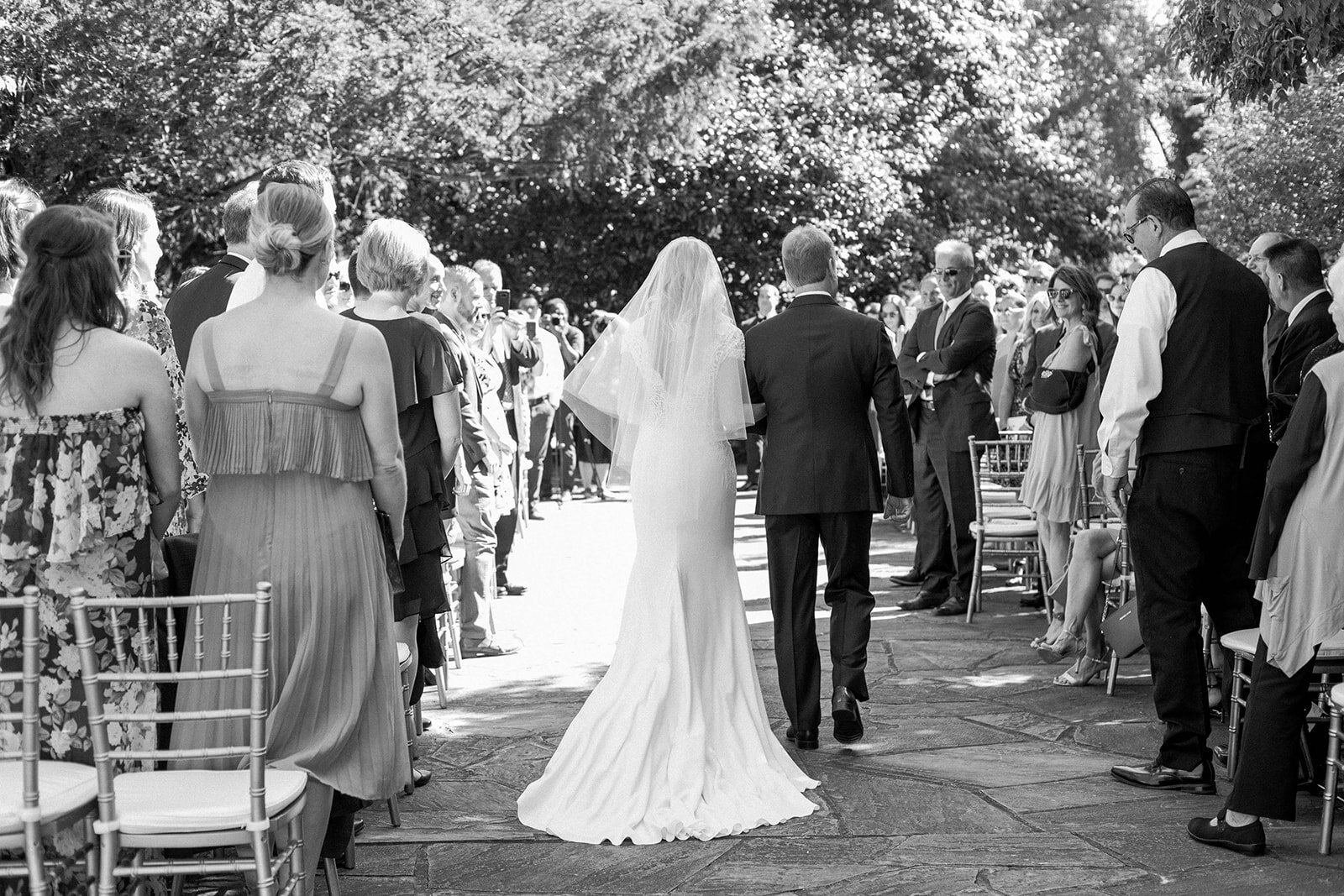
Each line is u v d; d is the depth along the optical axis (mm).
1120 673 6871
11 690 3389
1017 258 23453
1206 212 19828
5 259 3855
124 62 12242
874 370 5348
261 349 3520
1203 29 7742
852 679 5406
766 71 21625
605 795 4594
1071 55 29531
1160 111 31359
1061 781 5055
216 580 3537
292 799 3205
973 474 8219
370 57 13758
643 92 16875
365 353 3586
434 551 4891
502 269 21453
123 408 3414
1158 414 4750
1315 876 4066
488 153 16141
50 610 3391
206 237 14492
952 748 5520
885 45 23062
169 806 3076
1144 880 4059
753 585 9750
